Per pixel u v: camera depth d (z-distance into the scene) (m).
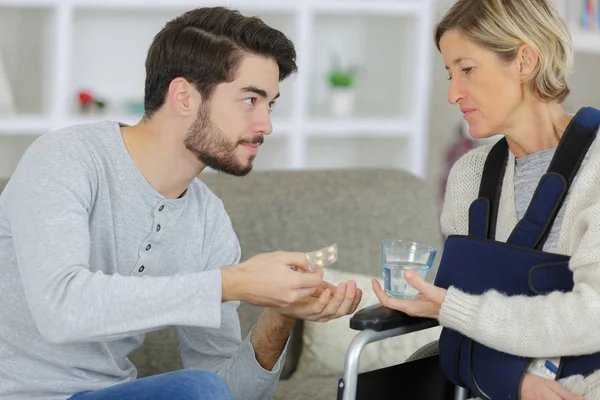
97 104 4.58
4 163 4.67
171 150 2.03
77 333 1.78
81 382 1.99
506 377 1.89
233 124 2.00
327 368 2.73
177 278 1.82
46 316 1.79
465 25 1.96
